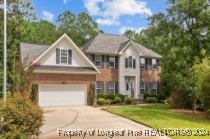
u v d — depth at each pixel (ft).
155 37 96.89
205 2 86.02
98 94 113.50
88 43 129.80
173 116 73.31
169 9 92.43
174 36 92.43
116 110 82.28
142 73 134.00
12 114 39.86
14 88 72.54
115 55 125.18
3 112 39.34
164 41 93.86
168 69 98.12
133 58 129.59
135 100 125.39
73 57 102.37
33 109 42.47
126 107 94.73
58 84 96.63
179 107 98.32
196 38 90.74
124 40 137.49
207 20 86.84
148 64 136.77
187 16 89.40
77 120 65.82
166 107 100.78
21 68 75.87
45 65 96.27
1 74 92.89
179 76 92.07
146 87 135.03
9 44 122.83
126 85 129.18
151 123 59.41
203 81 75.00
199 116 78.69
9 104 40.45
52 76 95.45
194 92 87.15
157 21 95.30
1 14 129.70
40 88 92.89
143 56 133.69
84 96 102.58
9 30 135.13
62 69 97.66
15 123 40.01
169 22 93.04
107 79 122.31
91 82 104.27
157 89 138.72
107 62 123.13
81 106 98.73
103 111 83.15
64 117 70.54
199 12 87.35
